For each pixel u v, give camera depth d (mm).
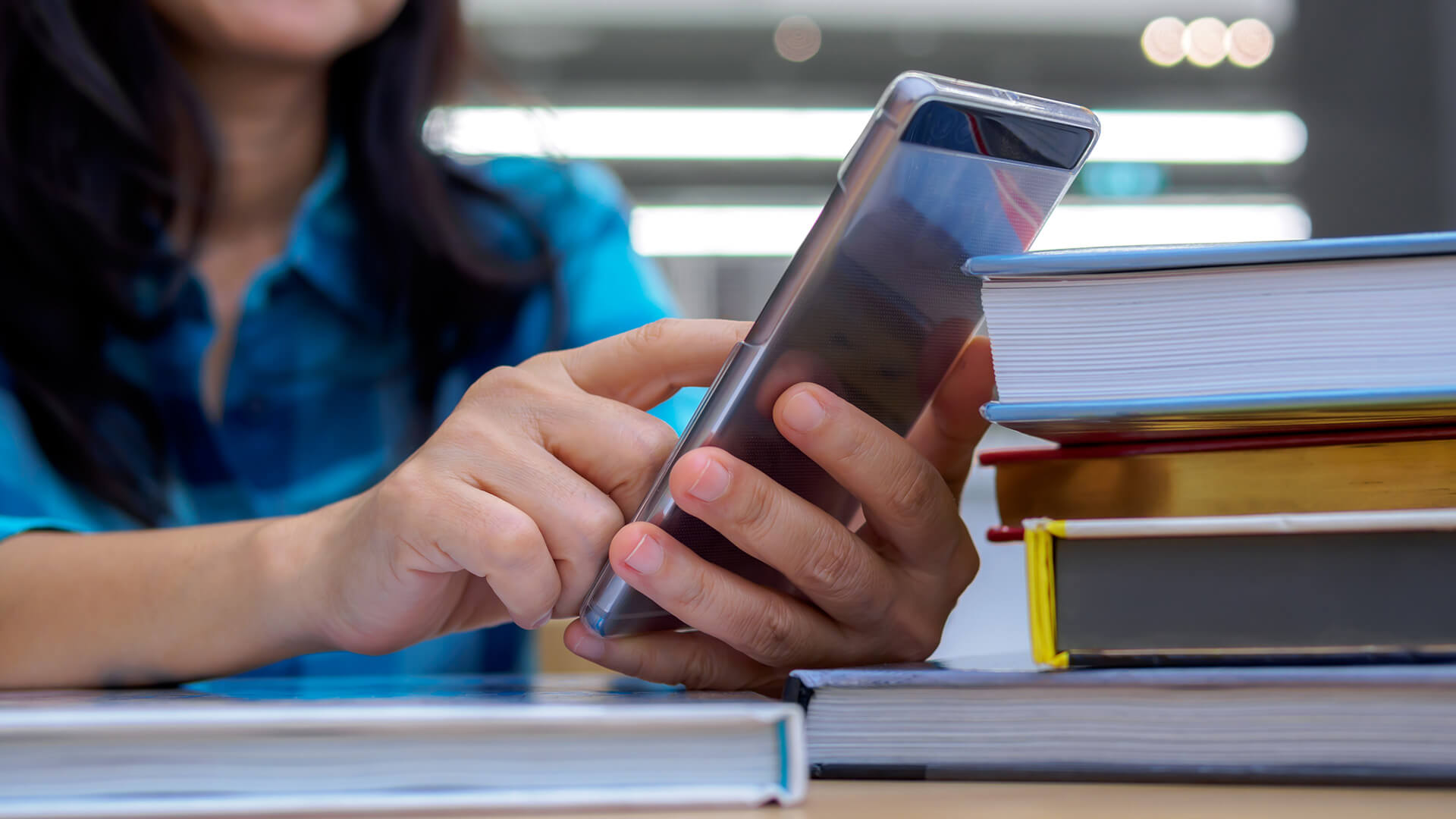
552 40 5062
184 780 291
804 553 451
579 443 464
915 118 354
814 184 5500
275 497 1004
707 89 5324
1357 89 4598
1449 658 332
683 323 493
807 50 5172
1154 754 335
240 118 991
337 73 1024
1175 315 364
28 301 891
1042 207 415
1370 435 376
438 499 450
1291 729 325
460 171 1140
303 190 1070
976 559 550
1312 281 353
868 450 437
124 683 590
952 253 407
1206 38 4891
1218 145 5414
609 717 299
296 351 1023
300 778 295
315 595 523
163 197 939
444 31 1080
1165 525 346
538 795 296
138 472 933
